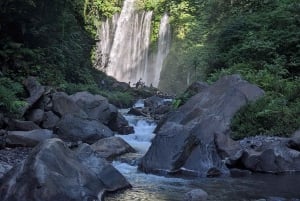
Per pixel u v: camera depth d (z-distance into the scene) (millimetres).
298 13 18719
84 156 8961
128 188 8938
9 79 14945
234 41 20562
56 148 7738
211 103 13898
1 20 17172
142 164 10805
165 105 20672
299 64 16797
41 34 19156
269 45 17531
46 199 6918
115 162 11469
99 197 7758
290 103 13883
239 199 8266
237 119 13125
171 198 8266
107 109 16156
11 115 13586
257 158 10953
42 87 15227
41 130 12688
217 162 10797
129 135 15523
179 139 10805
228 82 14516
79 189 7406
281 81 15094
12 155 10992
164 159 10578
